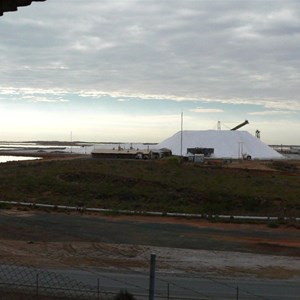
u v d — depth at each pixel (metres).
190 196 47.69
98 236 32.69
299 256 27.91
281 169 73.88
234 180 55.16
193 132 110.81
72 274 21.19
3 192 50.69
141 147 114.62
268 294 19.11
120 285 19.47
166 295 18.27
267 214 42.34
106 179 54.56
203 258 26.59
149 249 28.73
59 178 55.84
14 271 21.03
